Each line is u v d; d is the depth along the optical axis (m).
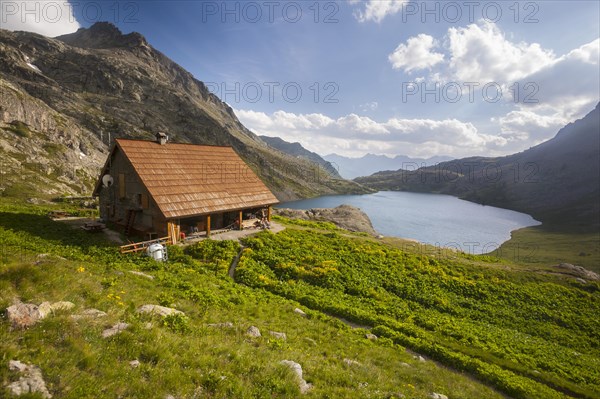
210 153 43.62
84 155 146.75
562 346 26.20
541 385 18.34
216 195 38.06
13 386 6.70
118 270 19.48
